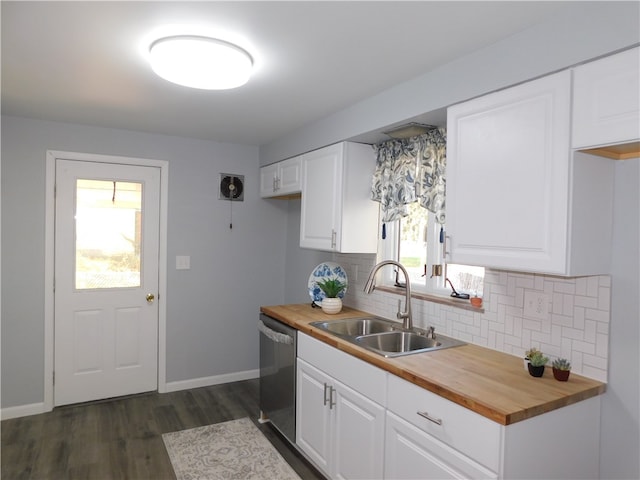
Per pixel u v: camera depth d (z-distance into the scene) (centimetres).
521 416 143
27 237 322
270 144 387
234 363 407
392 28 169
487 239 180
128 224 359
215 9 157
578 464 163
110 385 358
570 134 152
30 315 325
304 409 262
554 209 156
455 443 158
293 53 194
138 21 167
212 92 251
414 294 268
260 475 252
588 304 176
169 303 376
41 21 167
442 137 242
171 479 246
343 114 279
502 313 212
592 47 145
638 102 134
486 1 148
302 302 398
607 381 170
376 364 199
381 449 196
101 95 260
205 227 389
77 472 250
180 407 346
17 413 322
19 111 299
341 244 282
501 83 176
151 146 363
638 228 161
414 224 288
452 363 193
